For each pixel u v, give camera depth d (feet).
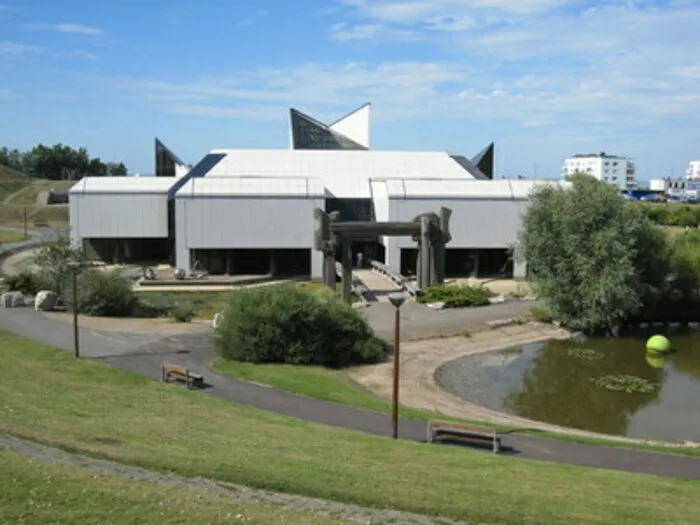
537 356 131.95
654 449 74.54
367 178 254.68
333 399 88.89
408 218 213.87
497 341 140.77
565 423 94.27
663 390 111.96
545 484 55.06
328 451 61.93
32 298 155.53
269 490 49.26
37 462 48.29
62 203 501.97
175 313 146.61
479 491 51.57
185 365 105.50
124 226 245.45
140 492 43.93
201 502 43.42
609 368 124.98
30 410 68.49
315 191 219.20
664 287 171.94
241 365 106.32
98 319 141.49
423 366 119.75
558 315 153.58
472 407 97.45
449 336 140.97
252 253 237.86
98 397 80.07
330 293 122.72
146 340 122.21
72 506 40.14
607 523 46.21
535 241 154.40
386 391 102.12
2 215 429.38
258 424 73.10
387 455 62.34
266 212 217.15
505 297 180.24
